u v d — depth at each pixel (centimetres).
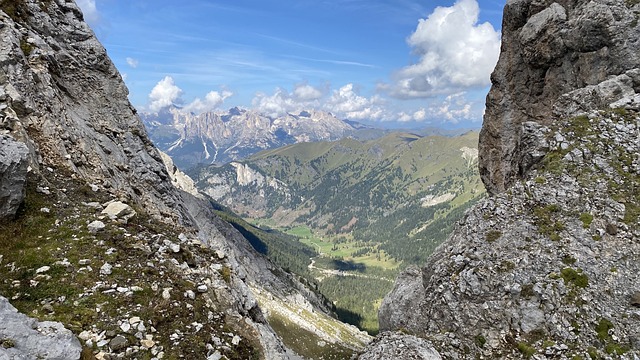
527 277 2255
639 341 1898
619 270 2169
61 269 1540
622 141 2791
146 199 3122
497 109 4512
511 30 4388
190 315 1570
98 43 3622
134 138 3581
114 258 1680
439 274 2691
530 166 3122
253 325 1758
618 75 3300
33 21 3012
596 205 2492
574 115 3238
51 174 2117
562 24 3741
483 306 2278
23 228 1691
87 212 1956
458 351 2189
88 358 1173
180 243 2084
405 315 3250
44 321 1213
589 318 2023
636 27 3284
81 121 2916
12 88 2230
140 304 1499
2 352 968
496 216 2703
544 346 1998
